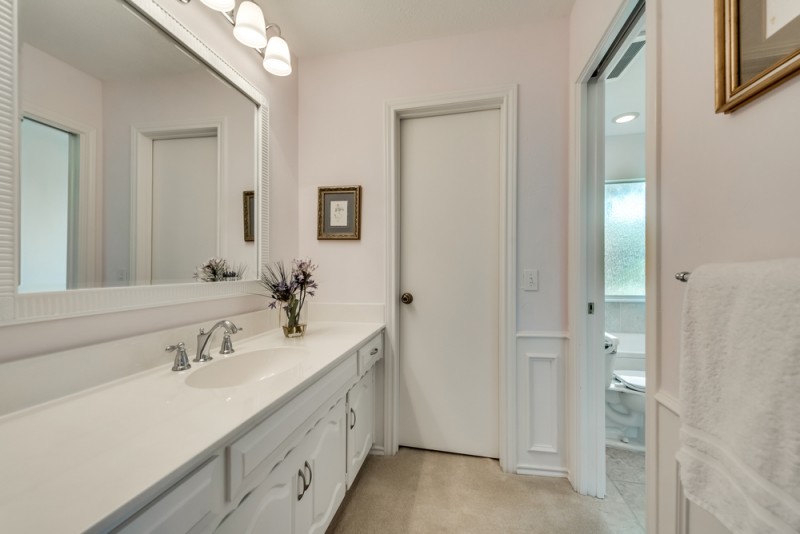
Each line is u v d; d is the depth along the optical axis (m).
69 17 0.78
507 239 1.60
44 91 0.73
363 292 1.80
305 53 1.81
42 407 0.69
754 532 0.46
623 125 2.36
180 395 0.77
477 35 1.62
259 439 0.71
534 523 1.29
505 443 1.61
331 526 1.28
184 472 0.51
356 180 1.80
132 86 0.93
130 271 0.92
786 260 0.46
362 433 1.51
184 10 1.08
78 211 0.79
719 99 0.60
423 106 1.70
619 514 1.34
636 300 2.43
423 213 1.81
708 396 0.56
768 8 0.51
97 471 0.48
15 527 0.38
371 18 1.53
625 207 2.47
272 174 1.60
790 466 0.41
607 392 2.03
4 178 0.65
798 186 0.48
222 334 1.25
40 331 0.71
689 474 0.58
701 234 0.68
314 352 1.18
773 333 0.44
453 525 1.28
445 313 1.78
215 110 1.25
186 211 1.11
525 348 1.60
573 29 1.48
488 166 1.73
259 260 1.49
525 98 1.58
